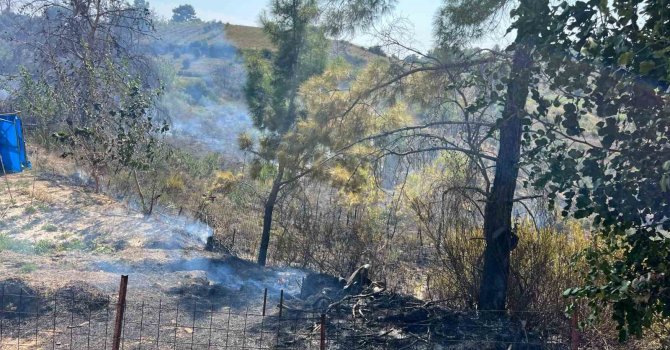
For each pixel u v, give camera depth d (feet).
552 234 30.01
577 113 20.62
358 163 35.60
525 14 21.81
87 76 62.44
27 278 29.48
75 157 60.75
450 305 30.81
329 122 33.81
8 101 72.90
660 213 18.90
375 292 31.12
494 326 27.25
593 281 20.34
